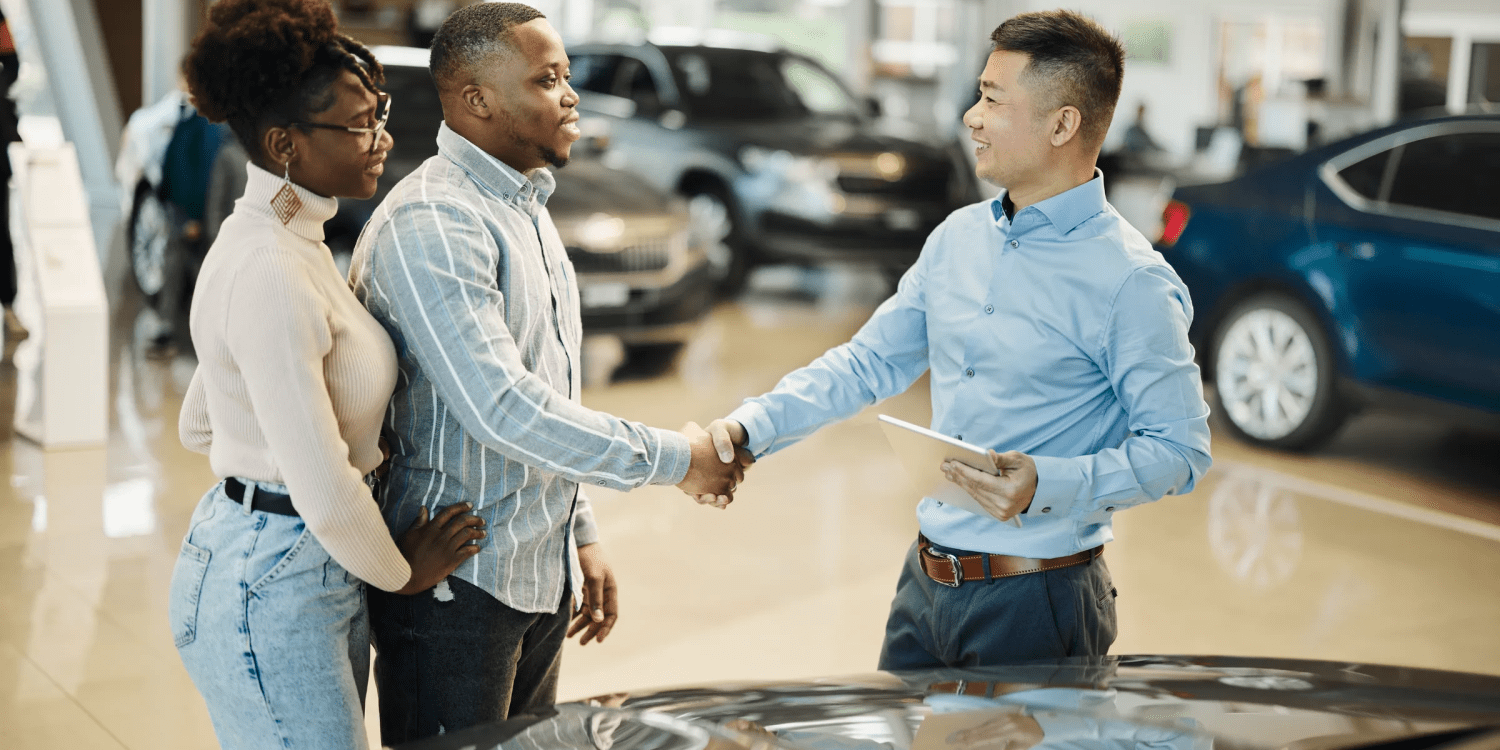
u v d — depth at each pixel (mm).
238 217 1625
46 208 4918
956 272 1898
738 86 8328
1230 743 1413
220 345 1597
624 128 8188
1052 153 1771
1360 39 11781
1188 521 4367
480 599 1789
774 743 1477
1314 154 5004
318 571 1656
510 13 1759
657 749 1487
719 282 7828
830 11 14109
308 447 1566
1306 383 4969
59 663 3127
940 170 7664
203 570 1668
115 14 11156
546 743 1540
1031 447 1836
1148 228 10297
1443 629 3520
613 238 5828
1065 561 1840
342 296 1660
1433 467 4969
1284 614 3611
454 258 1678
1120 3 13797
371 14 12648
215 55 1567
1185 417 1762
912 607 1979
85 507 4219
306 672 1658
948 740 1463
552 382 1850
